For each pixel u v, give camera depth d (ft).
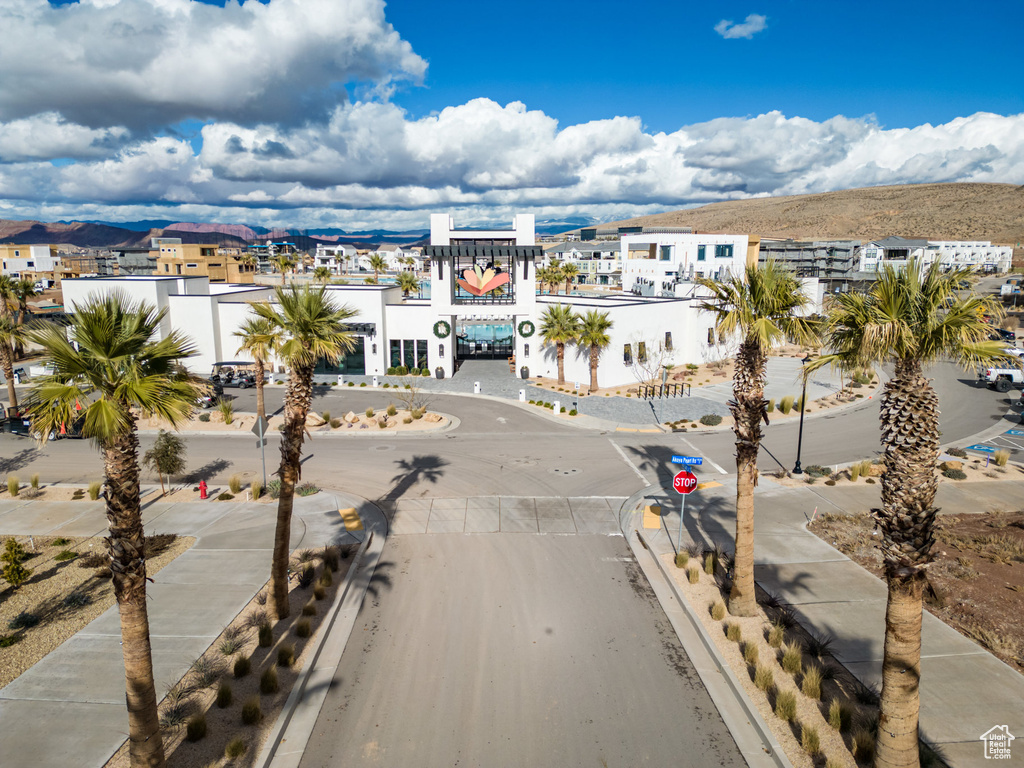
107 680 39.34
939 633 45.03
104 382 31.37
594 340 129.49
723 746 35.24
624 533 64.80
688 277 227.40
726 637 45.14
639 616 49.08
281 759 33.91
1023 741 34.32
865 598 50.44
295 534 63.41
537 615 49.08
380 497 74.38
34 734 34.45
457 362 168.96
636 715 37.73
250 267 401.90
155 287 146.51
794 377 149.69
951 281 31.55
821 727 35.83
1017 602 48.55
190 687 38.88
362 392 135.23
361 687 40.19
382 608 49.96
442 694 39.55
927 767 32.12
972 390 136.98
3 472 83.15
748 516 46.09
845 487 77.51
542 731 36.27
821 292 200.75
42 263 455.22
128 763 32.50
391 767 33.45
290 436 45.80
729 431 103.81
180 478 80.53
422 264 628.28
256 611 48.21
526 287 149.28
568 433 102.68
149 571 54.75
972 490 76.28
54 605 48.44
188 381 34.19
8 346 100.01
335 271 628.69
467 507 71.36
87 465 86.02
